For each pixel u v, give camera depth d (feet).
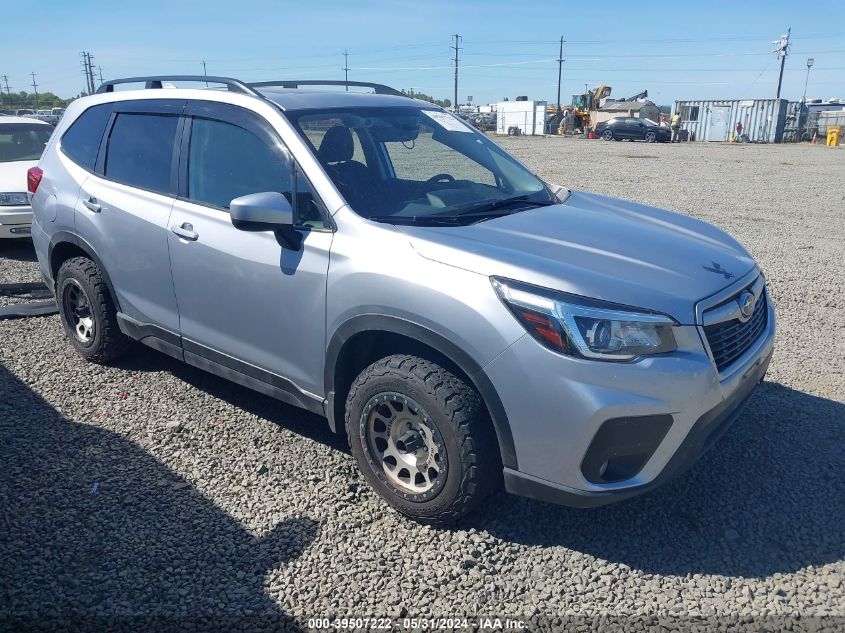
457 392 10.08
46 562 10.18
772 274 26.04
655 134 134.21
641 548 10.62
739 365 10.56
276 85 15.15
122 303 15.31
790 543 10.69
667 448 9.66
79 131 16.57
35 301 21.93
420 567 10.20
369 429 11.16
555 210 12.89
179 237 13.37
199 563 10.21
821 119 149.79
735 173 65.36
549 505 11.64
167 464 12.76
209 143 13.41
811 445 13.39
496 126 204.95
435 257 10.26
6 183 27.40
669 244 11.64
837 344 18.63
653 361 9.36
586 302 9.41
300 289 11.52
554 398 9.34
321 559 10.34
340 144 12.44
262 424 14.25
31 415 14.48
